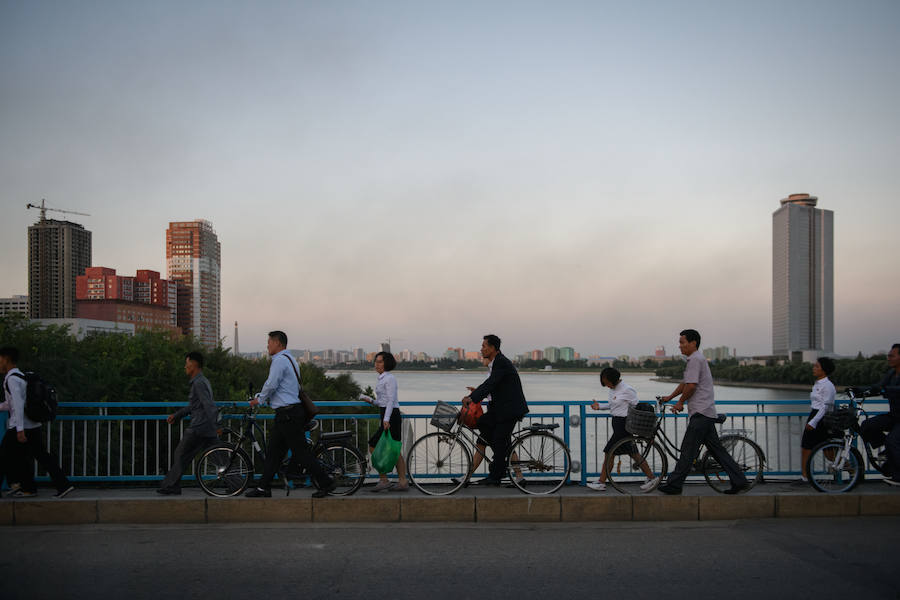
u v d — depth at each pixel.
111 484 8.67
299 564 5.23
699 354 7.33
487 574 4.98
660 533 6.25
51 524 6.51
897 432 7.43
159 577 4.89
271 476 6.97
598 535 6.17
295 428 6.93
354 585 4.71
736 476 7.17
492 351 7.80
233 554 5.51
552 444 7.73
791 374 119.56
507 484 8.05
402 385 151.00
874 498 6.94
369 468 8.55
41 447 6.86
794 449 8.37
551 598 4.46
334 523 6.61
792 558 5.43
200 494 7.45
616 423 7.88
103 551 5.59
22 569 5.09
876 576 4.97
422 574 4.98
